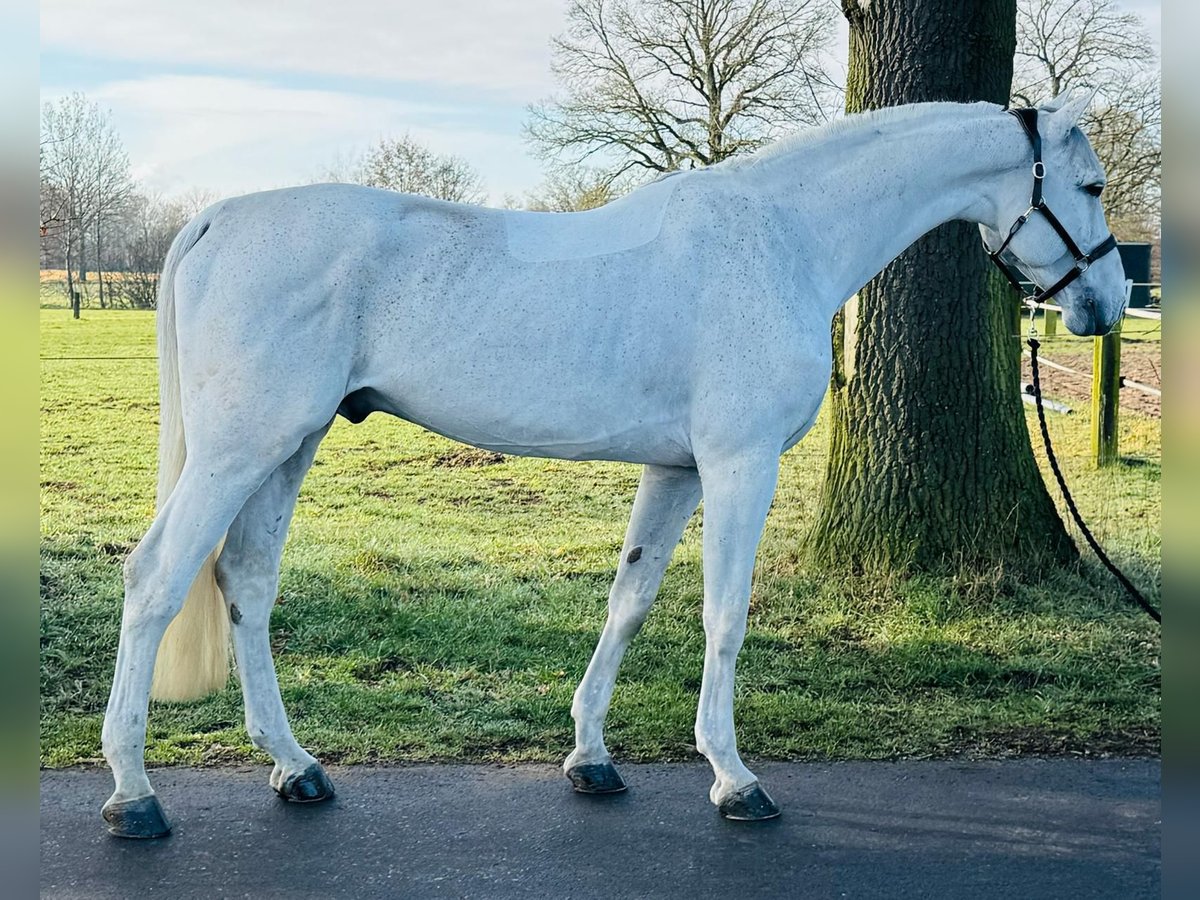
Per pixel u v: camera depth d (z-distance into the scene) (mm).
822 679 4504
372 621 5066
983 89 5305
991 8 5285
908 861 3049
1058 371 13062
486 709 4172
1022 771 3676
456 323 3105
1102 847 3139
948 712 4184
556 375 3145
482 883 2896
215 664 3365
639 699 4270
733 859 3051
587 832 3207
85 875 2902
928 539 5523
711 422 3172
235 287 3010
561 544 6676
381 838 3150
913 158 3432
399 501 7906
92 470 8289
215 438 3016
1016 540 5559
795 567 5789
